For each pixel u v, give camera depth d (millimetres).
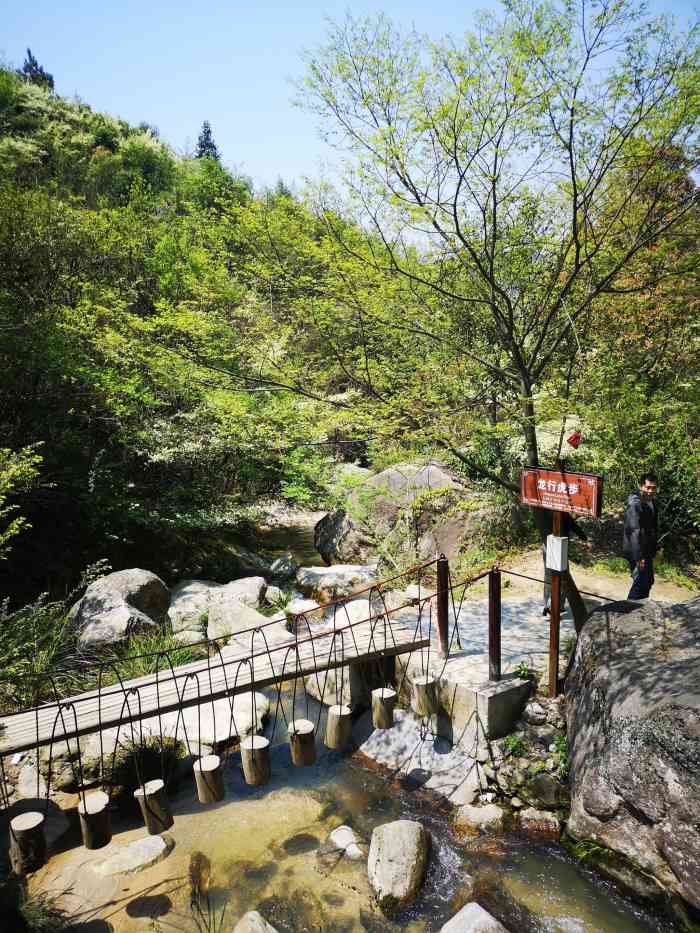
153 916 4031
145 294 13453
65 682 6449
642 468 9453
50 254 11711
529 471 5617
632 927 3877
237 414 8852
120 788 5336
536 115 5281
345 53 5117
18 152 18625
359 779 5531
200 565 10789
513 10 4906
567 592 6383
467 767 5363
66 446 9742
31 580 8953
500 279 6680
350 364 6930
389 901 4082
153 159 31312
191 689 5445
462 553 9945
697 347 8812
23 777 5422
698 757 3760
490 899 4129
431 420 6230
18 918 3961
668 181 5844
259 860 4543
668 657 4672
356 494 11516
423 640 6223
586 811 4414
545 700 5547
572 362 6738
